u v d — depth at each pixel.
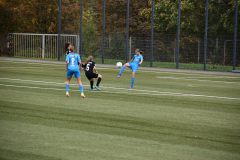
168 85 53.31
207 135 25.50
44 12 107.00
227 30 88.81
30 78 55.47
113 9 109.12
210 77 67.38
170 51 85.50
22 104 34.41
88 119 29.17
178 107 35.59
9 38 101.44
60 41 91.50
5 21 103.88
